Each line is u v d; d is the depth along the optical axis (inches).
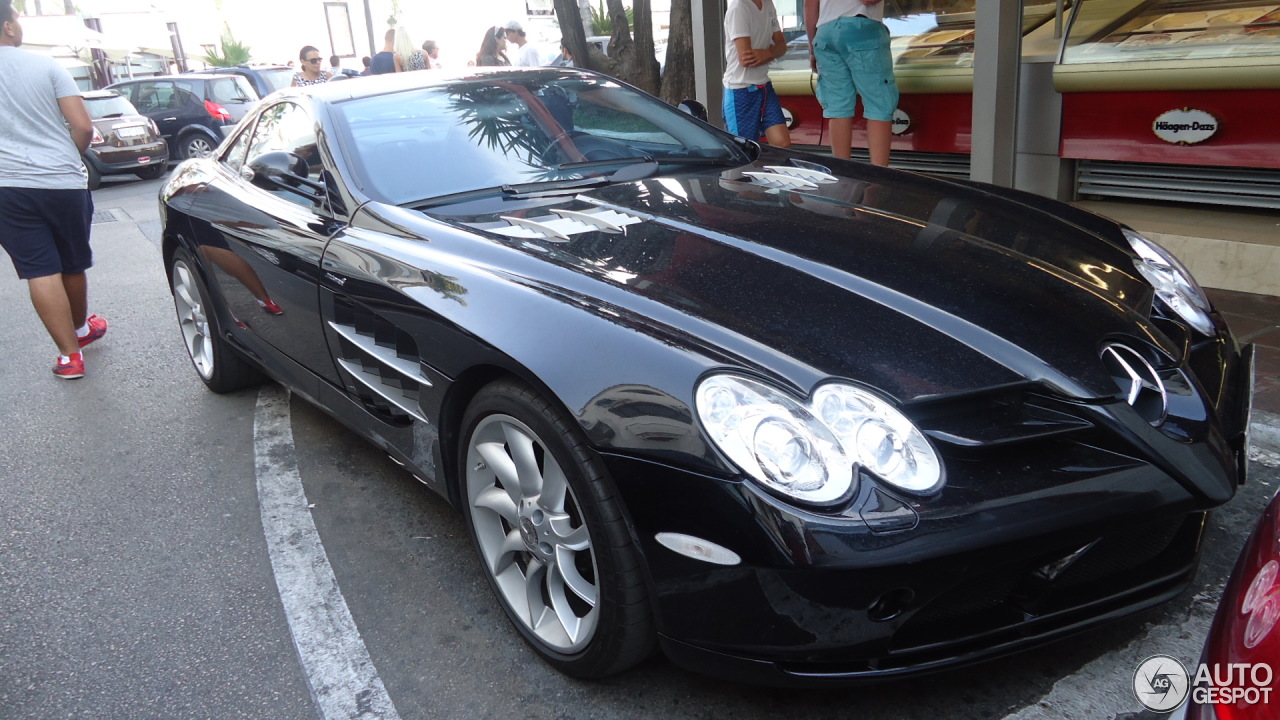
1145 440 71.5
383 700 83.3
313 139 122.0
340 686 85.6
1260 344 141.5
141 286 258.4
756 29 234.4
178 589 104.2
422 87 130.4
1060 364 73.7
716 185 112.0
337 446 139.2
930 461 66.6
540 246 92.3
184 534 116.6
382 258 100.1
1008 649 70.9
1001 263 88.1
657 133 131.1
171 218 154.7
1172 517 71.0
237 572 106.7
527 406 78.8
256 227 126.9
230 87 636.1
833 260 86.2
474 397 86.4
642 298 79.2
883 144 216.4
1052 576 69.7
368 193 111.0
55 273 179.3
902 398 68.9
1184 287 96.3
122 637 95.9
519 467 82.9
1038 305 80.6
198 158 167.2
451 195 110.7
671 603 70.7
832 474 64.9
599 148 123.8
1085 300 82.8
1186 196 192.1
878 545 63.3
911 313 77.6
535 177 115.3
